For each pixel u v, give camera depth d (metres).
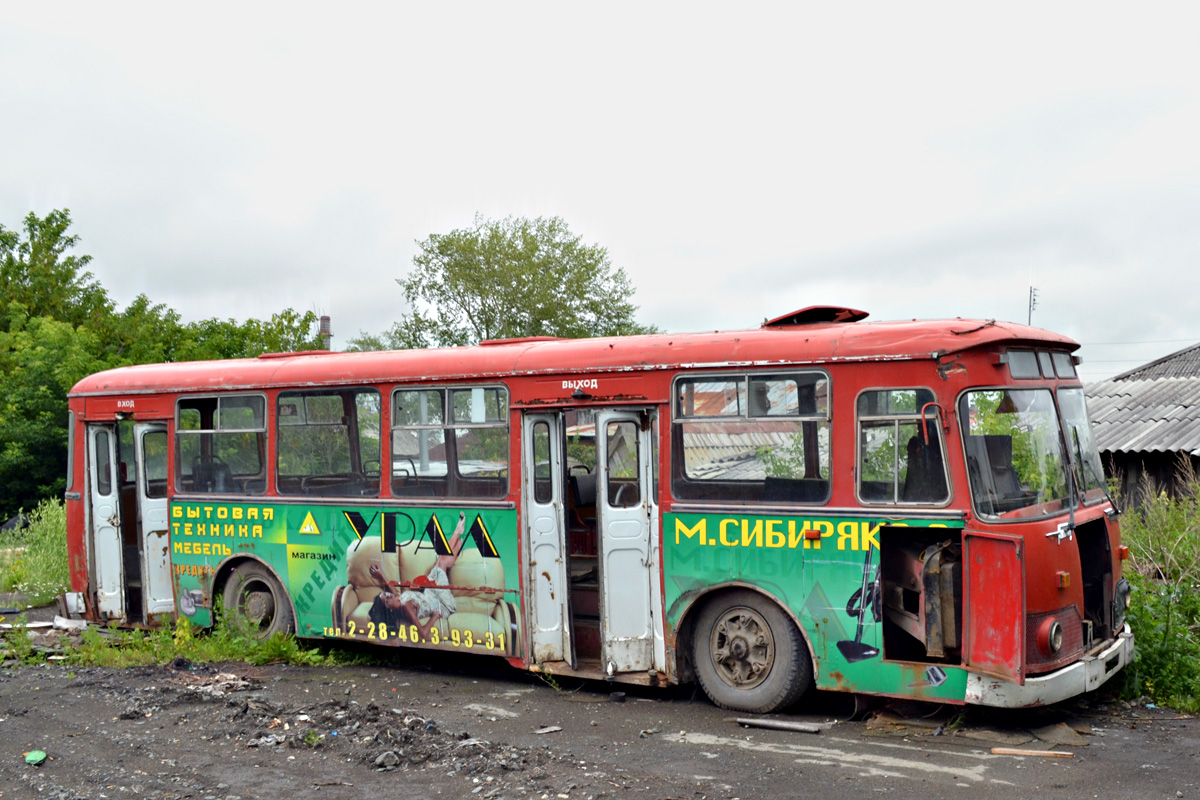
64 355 25.53
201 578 10.99
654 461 8.30
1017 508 7.10
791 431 7.75
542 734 7.51
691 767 6.59
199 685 8.91
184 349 28.95
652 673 8.30
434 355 9.56
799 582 7.66
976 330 7.28
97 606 11.88
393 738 7.05
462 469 9.29
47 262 34.25
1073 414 8.17
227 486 10.84
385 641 9.71
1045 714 7.61
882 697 7.96
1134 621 8.60
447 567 9.32
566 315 41.34
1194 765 6.46
